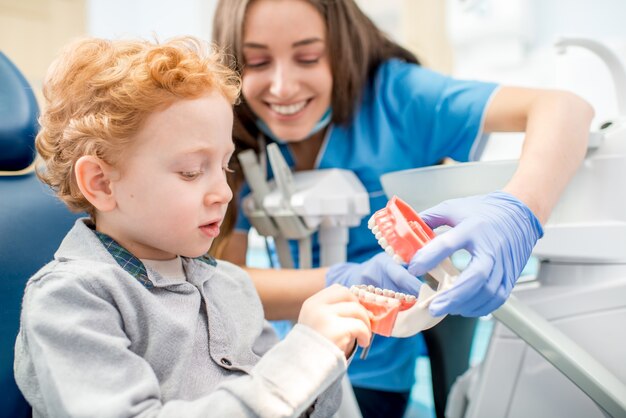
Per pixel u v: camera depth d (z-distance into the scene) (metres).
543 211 0.69
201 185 0.55
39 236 0.69
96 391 0.46
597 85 0.99
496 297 0.55
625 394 0.62
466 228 0.56
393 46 1.16
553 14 1.81
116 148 0.53
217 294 0.64
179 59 0.56
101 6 2.95
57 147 0.57
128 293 0.53
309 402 0.46
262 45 0.93
